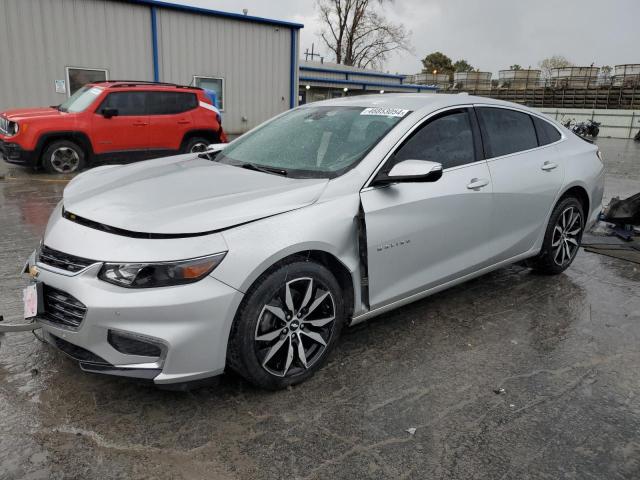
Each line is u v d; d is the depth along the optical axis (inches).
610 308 158.2
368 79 1187.3
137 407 101.7
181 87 414.0
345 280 117.0
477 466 89.3
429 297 162.4
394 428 98.4
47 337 103.3
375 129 130.9
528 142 164.7
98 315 90.3
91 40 570.3
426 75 2146.9
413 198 124.5
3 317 127.8
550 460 91.4
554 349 131.6
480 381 115.7
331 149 129.3
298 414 101.5
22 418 96.7
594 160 186.5
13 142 352.5
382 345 130.6
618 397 111.1
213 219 97.3
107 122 378.0
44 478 82.7
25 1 526.0
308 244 104.5
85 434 93.4
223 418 99.4
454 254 138.9
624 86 1656.0
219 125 433.7
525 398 109.7
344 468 87.6
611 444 96.0
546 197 164.6
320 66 1146.7
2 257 185.3
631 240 235.5
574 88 1749.5
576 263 201.5
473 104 149.6
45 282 98.7
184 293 91.4
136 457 88.3
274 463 88.1
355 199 115.1
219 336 95.3
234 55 677.9
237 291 95.6
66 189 123.7
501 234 152.6
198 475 84.7
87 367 94.1
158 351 93.5
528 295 166.6
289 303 104.7
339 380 114.0
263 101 722.2
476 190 140.2
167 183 117.1
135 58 603.2
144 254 91.4
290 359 106.8
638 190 384.8
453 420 101.5
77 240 97.9
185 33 633.0
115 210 102.0
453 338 135.6
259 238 98.8
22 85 539.8
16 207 265.4
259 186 112.7
